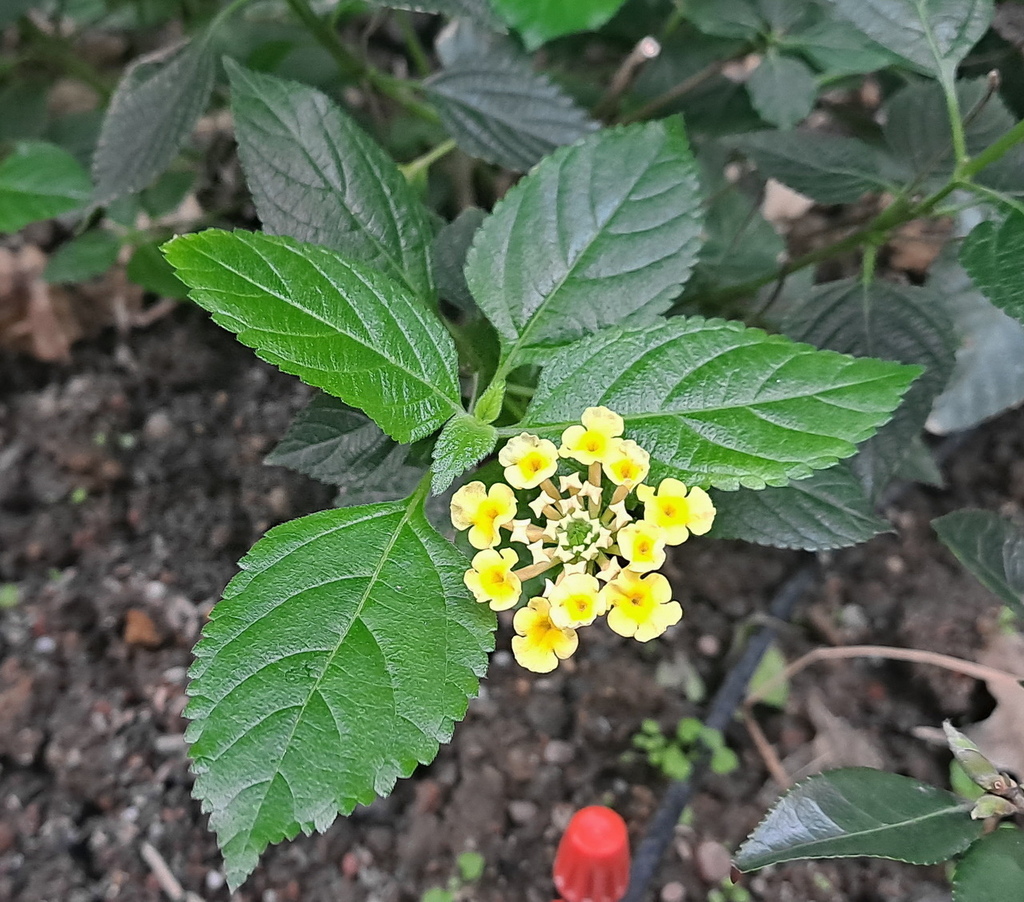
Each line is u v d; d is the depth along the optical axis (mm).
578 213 138
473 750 250
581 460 110
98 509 289
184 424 305
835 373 112
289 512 281
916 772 244
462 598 113
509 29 164
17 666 260
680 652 269
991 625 261
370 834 237
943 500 290
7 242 326
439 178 264
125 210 257
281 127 142
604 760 250
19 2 234
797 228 316
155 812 242
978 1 144
